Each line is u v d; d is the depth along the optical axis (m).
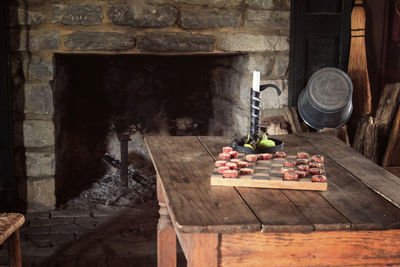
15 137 3.48
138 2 3.42
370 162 2.21
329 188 1.87
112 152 4.18
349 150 2.40
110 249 3.06
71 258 2.95
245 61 3.66
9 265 2.44
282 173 1.93
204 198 1.76
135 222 3.45
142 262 2.96
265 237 1.61
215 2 3.49
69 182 4.02
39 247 3.08
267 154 2.13
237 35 3.56
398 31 3.88
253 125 2.21
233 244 1.60
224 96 4.07
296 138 2.61
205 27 3.52
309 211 1.65
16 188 3.53
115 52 3.48
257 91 2.18
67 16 3.36
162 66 4.14
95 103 4.09
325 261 1.66
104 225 3.40
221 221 1.56
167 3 3.45
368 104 3.79
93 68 4.02
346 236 1.64
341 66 3.77
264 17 3.56
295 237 1.62
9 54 3.34
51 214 3.55
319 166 2.02
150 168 4.21
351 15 3.71
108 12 3.40
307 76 3.73
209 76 4.21
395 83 3.70
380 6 3.86
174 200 1.73
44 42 3.37
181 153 2.32
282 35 3.62
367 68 3.90
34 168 3.53
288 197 1.78
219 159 2.13
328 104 3.46
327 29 3.69
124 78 4.10
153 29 3.48
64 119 3.87
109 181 4.04
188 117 4.26
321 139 2.59
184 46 3.52
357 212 1.65
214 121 4.27
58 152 3.68
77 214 3.55
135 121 4.19
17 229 2.42
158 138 2.58
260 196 1.78
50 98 3.44
